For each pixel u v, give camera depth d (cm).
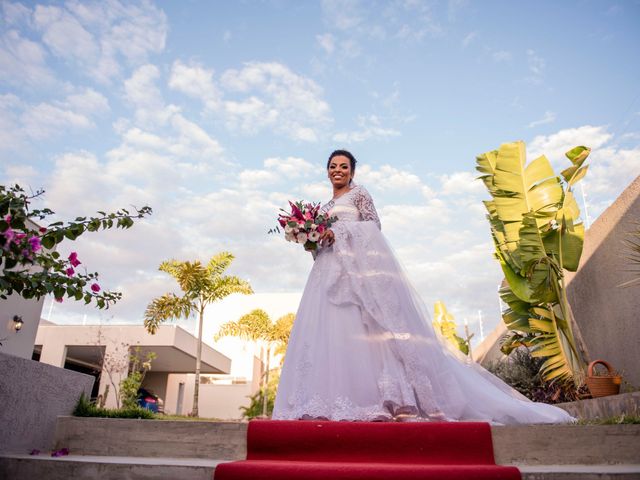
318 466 234
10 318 1057
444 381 335
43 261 329
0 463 273
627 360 667
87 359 1955
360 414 307
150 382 2303
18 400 314
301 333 354
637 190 644
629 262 662
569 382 683
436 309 1417
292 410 320
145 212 342
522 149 730
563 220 692
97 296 346
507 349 850
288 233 379
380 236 388
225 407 2750
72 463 264
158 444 295
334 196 427
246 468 237
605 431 263
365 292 356
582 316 795
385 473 227
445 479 225
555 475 224
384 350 337
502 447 263
